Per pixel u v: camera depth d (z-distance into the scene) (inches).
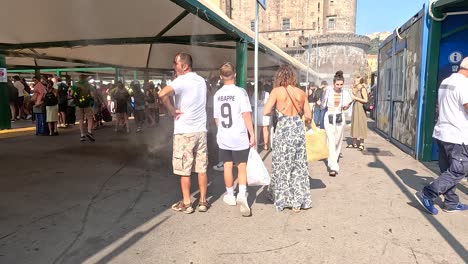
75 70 880.9
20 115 674.2
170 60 620.1
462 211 188.1
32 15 324.5
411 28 350.0
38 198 207.3
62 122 554.6
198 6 222.4
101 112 580.4
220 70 187.8
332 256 141.1
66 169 279.3
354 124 378.6
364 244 151.1
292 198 187.9
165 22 325.7
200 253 143.1
